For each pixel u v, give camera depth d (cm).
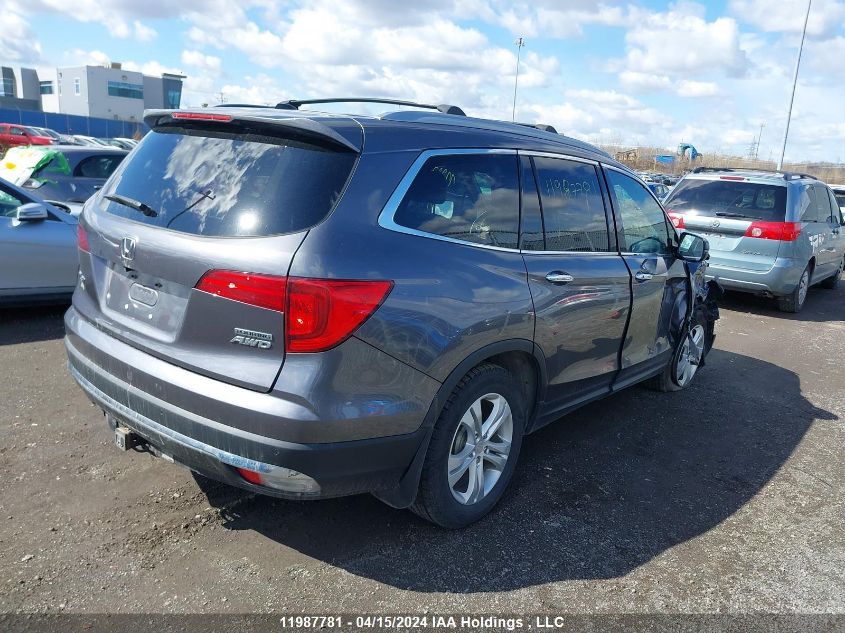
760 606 288
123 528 311
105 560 287
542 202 353
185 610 262
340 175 263
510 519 343
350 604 271
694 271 512
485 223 315
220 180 273
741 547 333
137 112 8512
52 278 636
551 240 355
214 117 284
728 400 550
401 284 264
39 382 480
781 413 529
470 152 315
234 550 300
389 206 272
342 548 307
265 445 245
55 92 8750
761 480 409
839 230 1084
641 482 395
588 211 390
